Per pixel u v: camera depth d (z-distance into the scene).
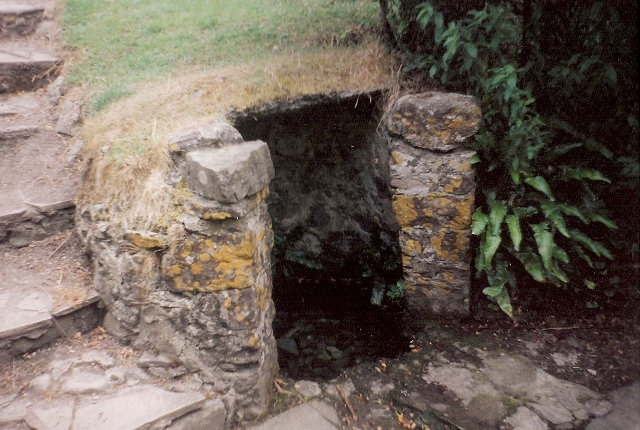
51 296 2.97
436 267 3.61
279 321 4.18
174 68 4.41
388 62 3.99
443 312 3.72
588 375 3.13
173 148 2.71
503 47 3.47
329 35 4.73
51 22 5.47
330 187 4.70
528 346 3.41
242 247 2.59
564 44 3.50
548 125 3.58
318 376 3.46
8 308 2.85
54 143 4.01
